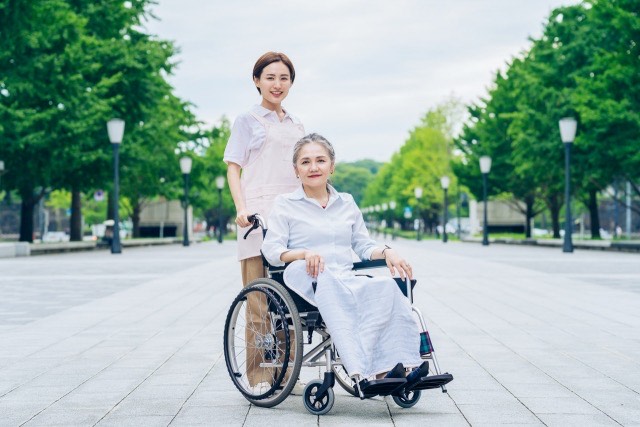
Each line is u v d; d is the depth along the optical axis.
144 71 32.00
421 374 4.21
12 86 25.27
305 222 4.73
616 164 27.84
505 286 12.84
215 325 8.37
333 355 4.52
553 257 23.14
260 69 5.12
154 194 44.38
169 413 4.44
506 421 4.20
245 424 4.16
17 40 25.22
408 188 61.03
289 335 4.59
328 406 4.38
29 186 30.30
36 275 15.98
